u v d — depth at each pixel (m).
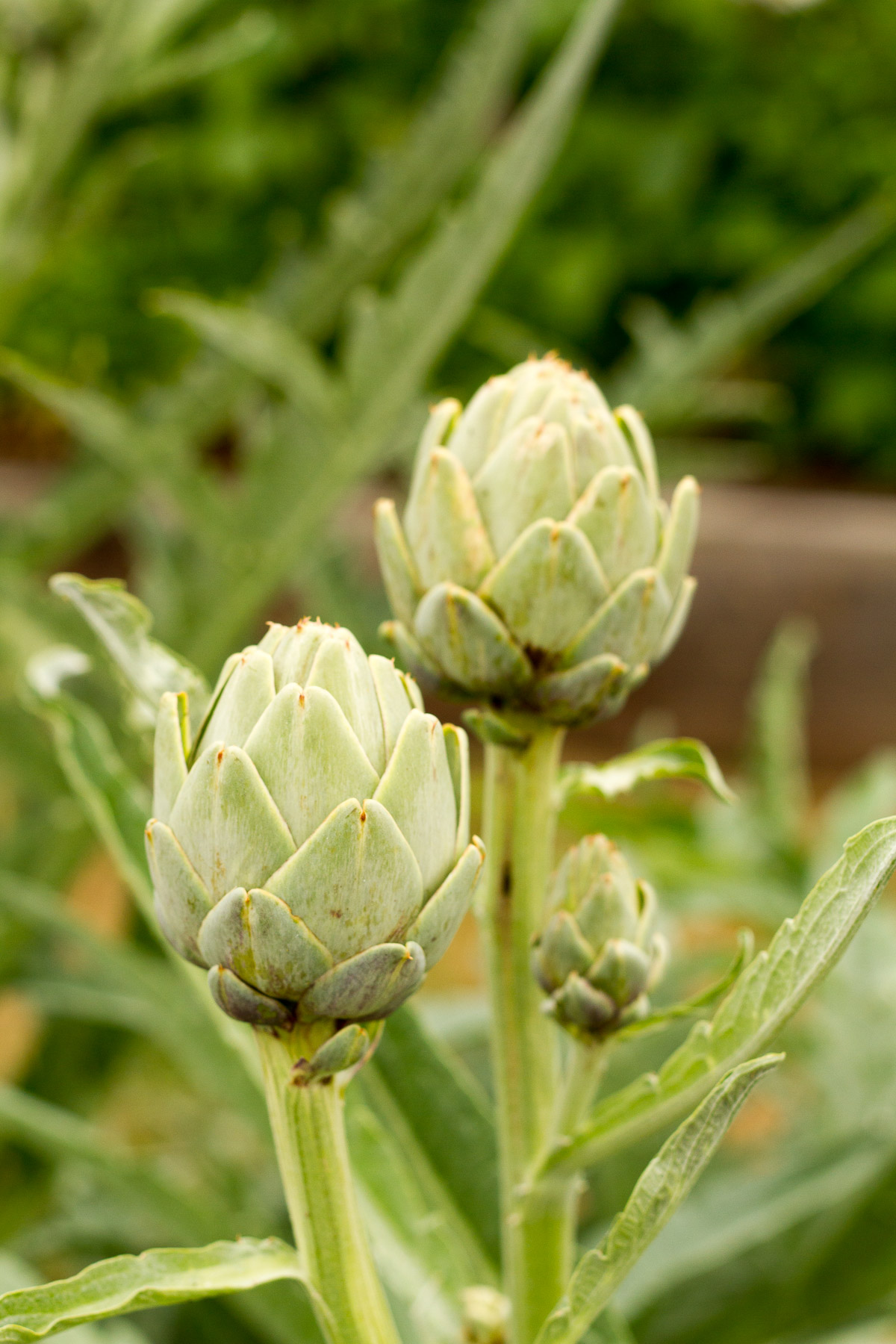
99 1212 1.55
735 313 1.79
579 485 0.96
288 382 1.37
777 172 3.43
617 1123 0.96
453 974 2.56
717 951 1.68
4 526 1.74
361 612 2.01
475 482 0.96
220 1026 1.07
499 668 0.96
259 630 2.14
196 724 0.98
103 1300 0.91
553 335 3.47
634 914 0.97
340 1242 0.92
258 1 2.22
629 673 0.97
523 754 0.98
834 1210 1.22
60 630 1.44
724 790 1.01
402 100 3.29
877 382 3.62
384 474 3.38
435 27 3.21
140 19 1.50
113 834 1.05
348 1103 1.06
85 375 3.21
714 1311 1.24
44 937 1.63
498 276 3.35
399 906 0.89
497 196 1.31
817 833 2.93
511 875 0.99
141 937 1.72
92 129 1.72
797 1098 1.95
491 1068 1.74
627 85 3.40
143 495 1.98
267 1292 1.11
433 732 0.89
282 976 0.89
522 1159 0.99
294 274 1.72
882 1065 1.48
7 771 1.75
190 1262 0.92
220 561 1.49
